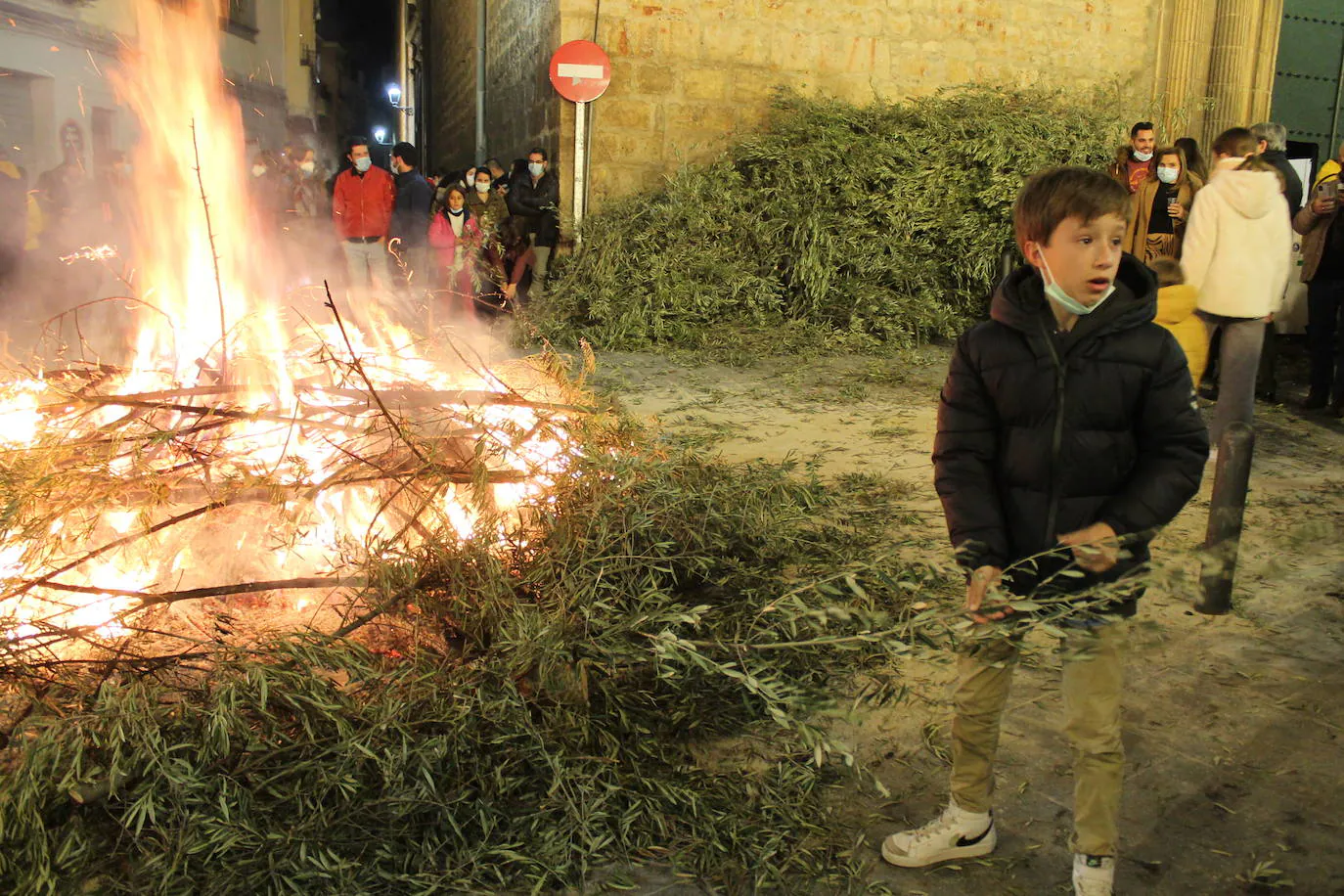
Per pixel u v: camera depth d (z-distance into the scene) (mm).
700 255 10969
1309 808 2861
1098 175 2215
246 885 2408
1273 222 5812
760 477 4629
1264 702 3420
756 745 3104
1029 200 2268
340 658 2887
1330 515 5309
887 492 5484
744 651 2824
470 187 12891
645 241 11117
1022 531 2387
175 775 2514
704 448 5535
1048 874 2602
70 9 19438
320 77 38906
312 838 2490
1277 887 2549
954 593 3898
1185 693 3486
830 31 12406
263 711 2678
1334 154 14414
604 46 11836
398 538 3332
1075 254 2195
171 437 3447
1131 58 13492
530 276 12281
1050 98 12648
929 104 12180
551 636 2969
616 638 3088
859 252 11094
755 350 10211
